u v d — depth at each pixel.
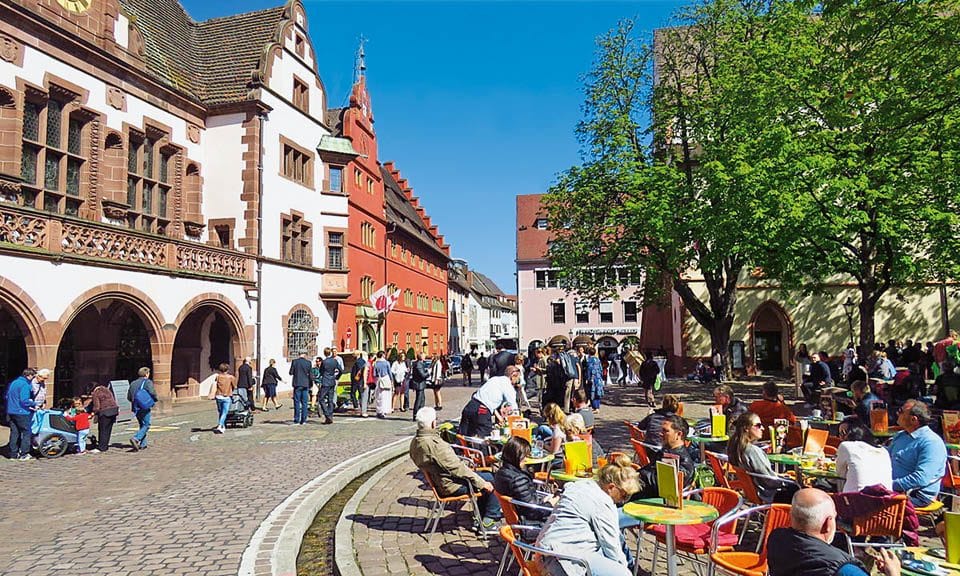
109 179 21.14
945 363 13.46
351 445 14.05
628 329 62.88
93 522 7.96
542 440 9.75
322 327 29.83
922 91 11.73
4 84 17.25
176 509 8.55
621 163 24.55
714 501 5.67
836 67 15.73
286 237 27.48
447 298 64.88
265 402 21.95
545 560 4.57
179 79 25.67
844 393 14.80
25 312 15.28
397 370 21.89
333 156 30.75
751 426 6.94
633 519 5.86
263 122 26.08
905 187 15.84
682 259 21.17
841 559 3.71
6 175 17.23
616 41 26.09
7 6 17.23
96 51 20.27
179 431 16.55
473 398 10.91
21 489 9.91
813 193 17.45
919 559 4.18
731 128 21.20
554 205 27.09
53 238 16.03
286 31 28.23
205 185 25.88
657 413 8.92
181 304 20.69
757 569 4.86
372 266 38.06
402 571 6.05
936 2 11.71
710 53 25.48
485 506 7.34
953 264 19.22
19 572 6.16
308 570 6.54
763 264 21.19
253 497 9.18
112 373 21.06
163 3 28.11
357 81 38.22
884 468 5.98
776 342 33.75
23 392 12.60
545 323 64.50
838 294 32.31
